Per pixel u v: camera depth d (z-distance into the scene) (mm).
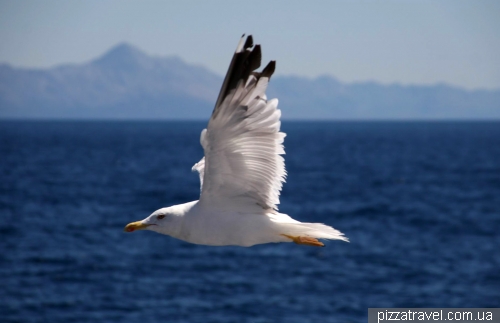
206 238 6746
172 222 6812
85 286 19531
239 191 6609
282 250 24125
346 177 55656
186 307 17516
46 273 20984
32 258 23031
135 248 24688
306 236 6711
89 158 79812
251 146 6230
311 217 33219
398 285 19641
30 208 35625
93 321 16547
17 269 21469
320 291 18922
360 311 17312
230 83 5723
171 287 19312
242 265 21891
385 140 138625
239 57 5676
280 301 17953
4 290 19078
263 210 6730
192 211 6762
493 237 27359
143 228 6898
